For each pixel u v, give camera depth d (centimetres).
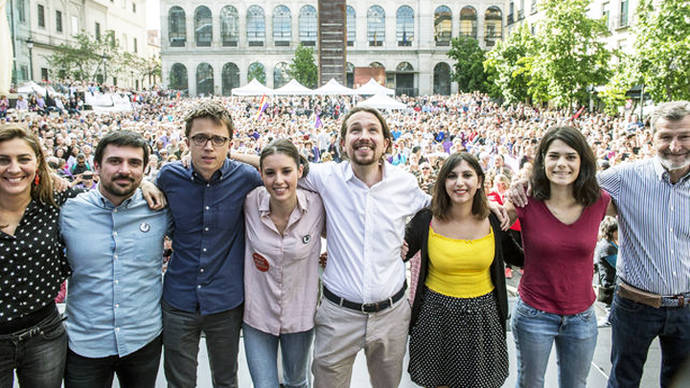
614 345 332
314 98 3794
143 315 295
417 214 323
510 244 323
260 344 312
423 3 5422
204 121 288
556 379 386
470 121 2333
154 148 1429
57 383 281
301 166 313
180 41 5606
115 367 303
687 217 301
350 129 299
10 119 1927
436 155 1077
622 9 2869
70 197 289
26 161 258
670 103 301
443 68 5675
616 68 2009
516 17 4694
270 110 3206
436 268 309
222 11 5559
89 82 4038
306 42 5578
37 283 267
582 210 297
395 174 313
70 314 289
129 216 288
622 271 326
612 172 327
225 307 304
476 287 306
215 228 301
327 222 312
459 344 303
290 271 303
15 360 267
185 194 299
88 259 281
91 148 1402
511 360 400
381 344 305
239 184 307
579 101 2209
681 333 310
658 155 304
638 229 314
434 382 311
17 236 260
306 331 318
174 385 306
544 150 299
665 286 307
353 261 301
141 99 3966
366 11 5516
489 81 4084
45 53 4572
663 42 1451
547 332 302
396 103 2389
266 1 5531
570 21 2094
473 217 307
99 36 4809
